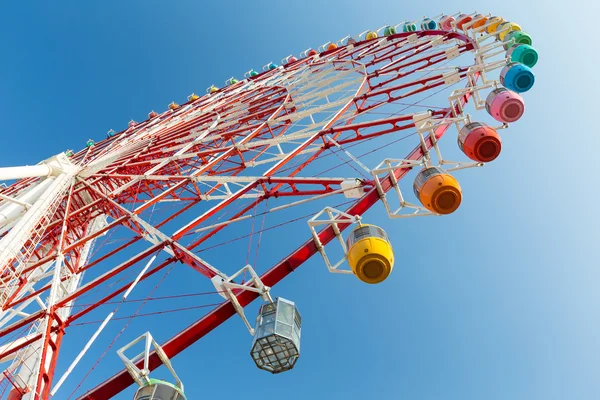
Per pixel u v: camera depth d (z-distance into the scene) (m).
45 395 12.45
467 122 18.98
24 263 17.52
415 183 16.28
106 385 12.18
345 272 14.32
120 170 26.78
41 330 14.14
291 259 14.47
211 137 26.44
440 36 31.72
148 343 12.38
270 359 13.36
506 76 22.98
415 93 24.61
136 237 19.48
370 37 39.44
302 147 21.08
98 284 15.59
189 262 16.19
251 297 14.10
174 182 24.08
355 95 26.19
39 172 22.69
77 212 22.16
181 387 12.19
